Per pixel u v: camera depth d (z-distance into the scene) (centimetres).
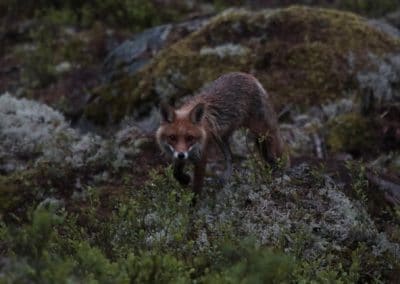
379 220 1139
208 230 1027
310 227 1035
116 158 1327
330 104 1667
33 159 1388
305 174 1186
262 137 1150
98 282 711
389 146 1575
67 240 894
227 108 1166
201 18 2059
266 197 1103
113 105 1727
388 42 1831
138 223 962
